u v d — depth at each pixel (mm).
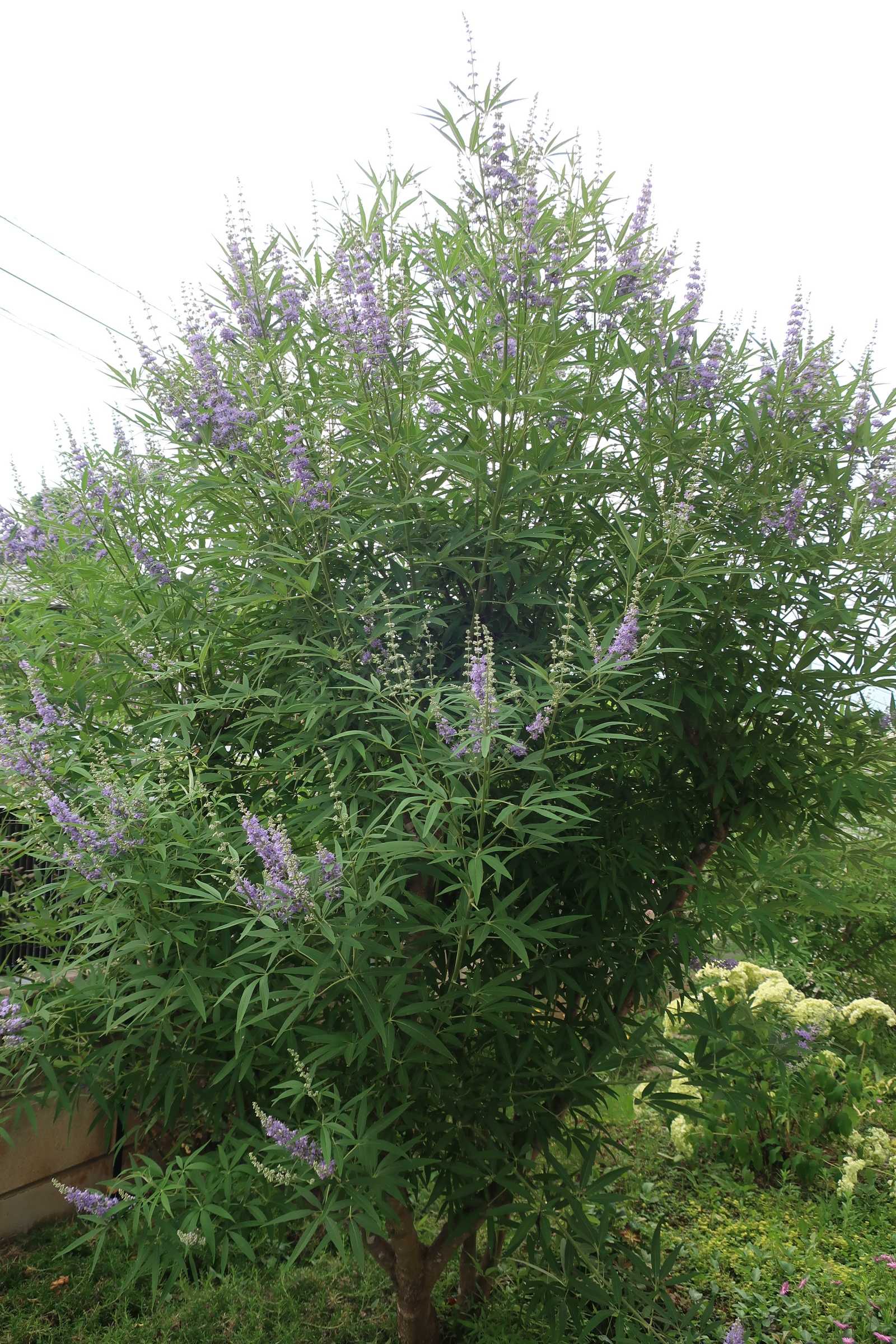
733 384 3281
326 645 2887
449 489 3061
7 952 3752
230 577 3129
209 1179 2633
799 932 5695
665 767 3330
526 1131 3207
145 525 3254
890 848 3668
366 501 2898
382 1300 3891
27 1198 4477
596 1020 3289
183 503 3084
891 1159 5398
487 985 2641
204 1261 3975
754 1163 5367
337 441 2992
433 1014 2717
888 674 3010
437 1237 3381
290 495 2793
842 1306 4109
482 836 2439
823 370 3127
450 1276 4047
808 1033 4793
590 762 3021
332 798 2732
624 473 3037
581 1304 3035
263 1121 2336
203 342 2789
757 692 3051
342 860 2439
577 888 3205
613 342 3094
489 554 2998
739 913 3209
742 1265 4379
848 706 3166
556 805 2873
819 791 3229
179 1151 3346
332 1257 4109
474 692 2311
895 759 3150
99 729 3043
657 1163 5363
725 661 2971
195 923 2666
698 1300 4082
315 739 2783
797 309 3117
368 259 2965
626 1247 3182
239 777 3137
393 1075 2842
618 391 2982
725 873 3576
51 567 3090
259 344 2891
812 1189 5215
